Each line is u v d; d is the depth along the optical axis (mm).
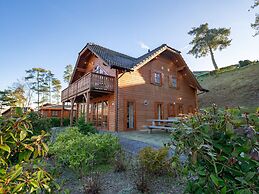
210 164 1425
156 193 3197
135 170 4035
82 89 11625
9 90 35562
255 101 15516
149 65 13906
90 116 14906
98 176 3662
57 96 47531
